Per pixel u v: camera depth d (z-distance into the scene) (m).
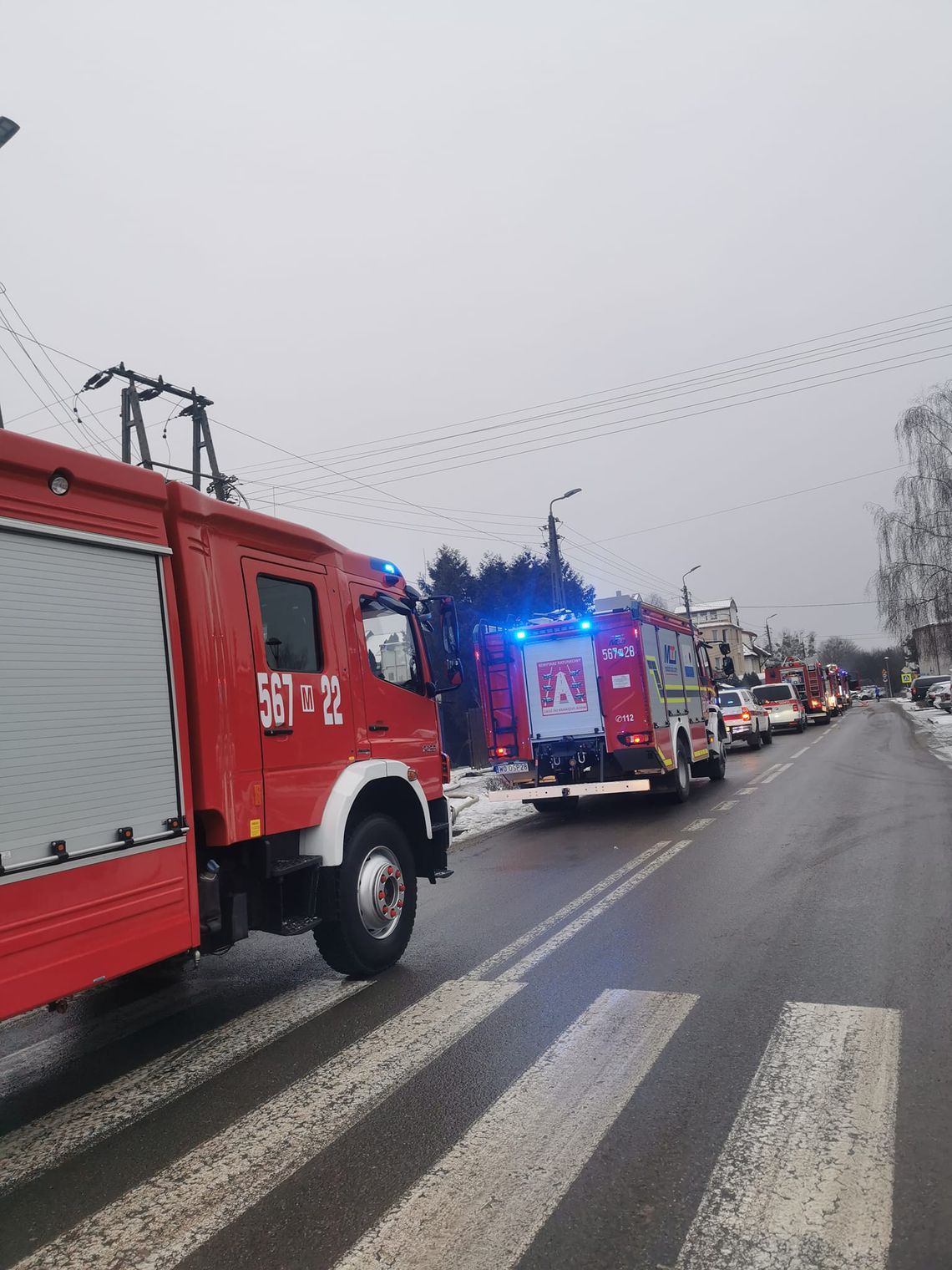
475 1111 3.52
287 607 5.22
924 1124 3.15
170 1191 3.10
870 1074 3.57
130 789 3.88
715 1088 3.55
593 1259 2.53
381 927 5.68
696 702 14.65
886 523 28.56
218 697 4.50
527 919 6.75
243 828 4.56
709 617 105.69
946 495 27.84
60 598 3.65
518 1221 2.74
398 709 6.23
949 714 31.28
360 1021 4.75
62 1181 3.25
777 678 38.78
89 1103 3.99
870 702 80.19
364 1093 3.80
